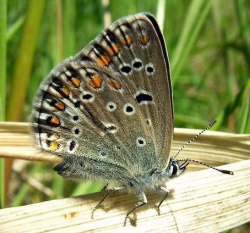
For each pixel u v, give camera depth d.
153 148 0.05
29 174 0.07
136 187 0.05
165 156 0.05
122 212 0.05
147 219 0.05
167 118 0.05
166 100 0.05
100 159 0.05
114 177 0.05
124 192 0.05
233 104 0.05
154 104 0.05
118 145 0.05
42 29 0.07
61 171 0.05
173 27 0.08
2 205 0.05
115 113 0.05
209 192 0.05
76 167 0.05
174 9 0.08
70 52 0.07
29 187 0.07
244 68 0.08
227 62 0.08
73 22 0.07
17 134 0.05
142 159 0.05
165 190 0.05
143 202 0.05
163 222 0.05
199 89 0.08
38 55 0.07
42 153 0.05
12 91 0.06
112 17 0.08
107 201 0.05
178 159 0.05
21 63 0.06
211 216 0.05
